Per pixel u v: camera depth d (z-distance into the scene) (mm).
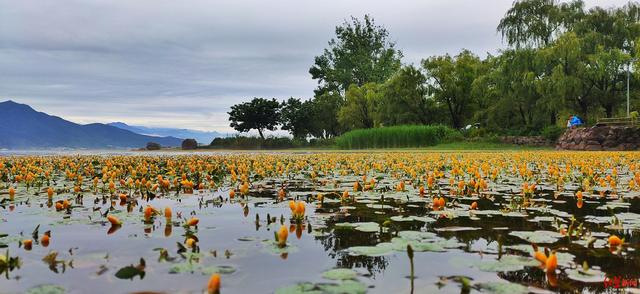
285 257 2311
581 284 1876
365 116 43562
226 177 7367
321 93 59125
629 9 28875
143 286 1865
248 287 1850
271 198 4652
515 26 30562
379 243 2609
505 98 30203
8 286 1857
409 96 35906
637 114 25266
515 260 2219
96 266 2158
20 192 5301
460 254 2352
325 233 2895
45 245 2580
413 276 1938
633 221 3252
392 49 52562
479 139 29344
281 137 48938
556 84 26297
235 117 51844
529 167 9492
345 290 1787
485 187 5219
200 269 2088
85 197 4801
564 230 2902
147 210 3303
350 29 53969
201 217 3496
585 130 23766
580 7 29984
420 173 7961
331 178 7137
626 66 26688
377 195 4840
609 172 8086
